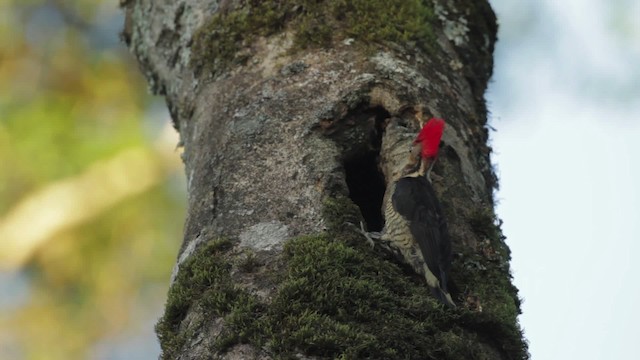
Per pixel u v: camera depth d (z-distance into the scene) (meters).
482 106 10.42
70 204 16.44
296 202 8.45
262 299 7.69
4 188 16.30
